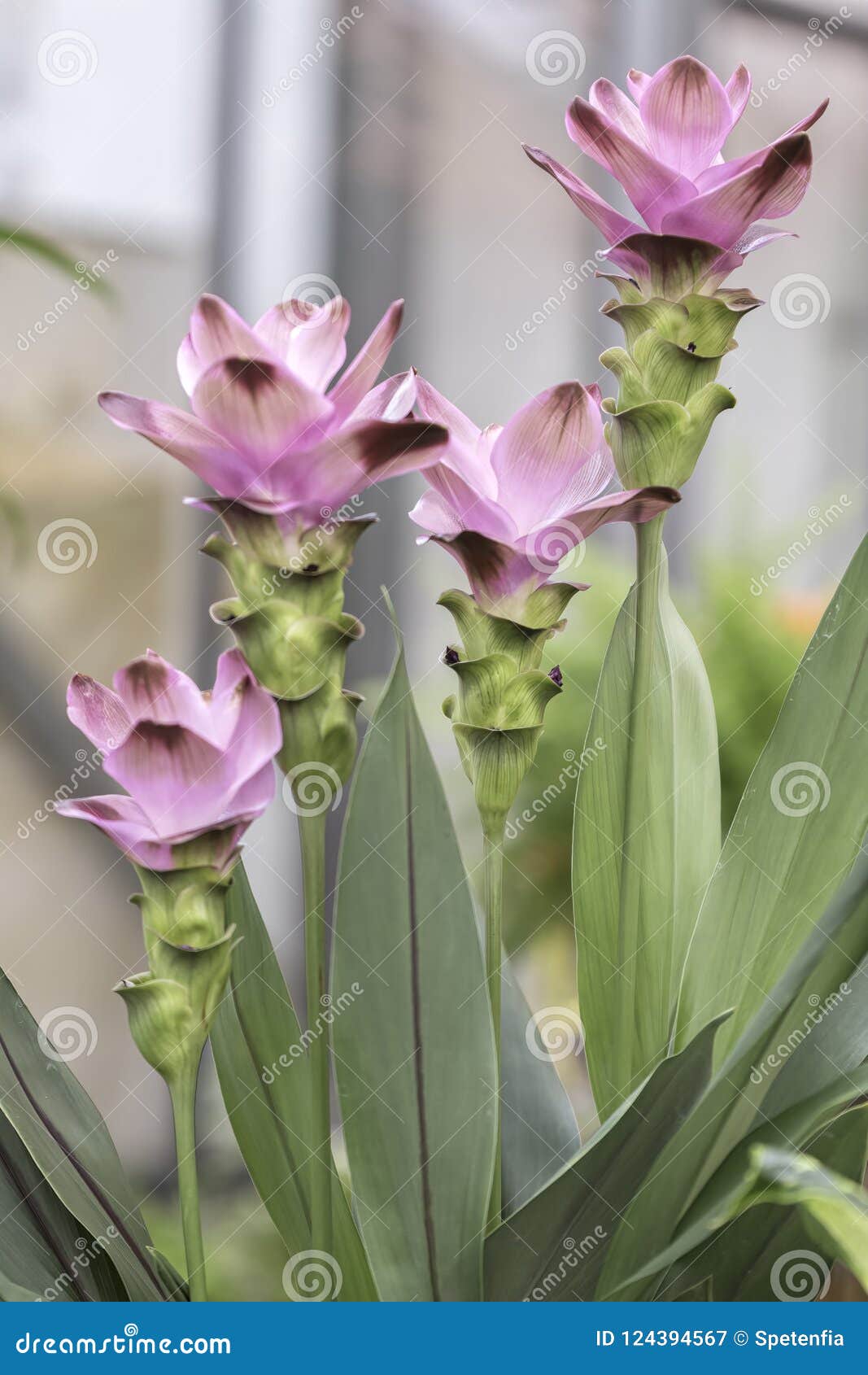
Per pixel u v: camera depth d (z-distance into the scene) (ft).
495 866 3.99
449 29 13.01
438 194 13.20
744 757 9.87
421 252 13.17
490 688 3.94
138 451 12.45
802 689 4.14
